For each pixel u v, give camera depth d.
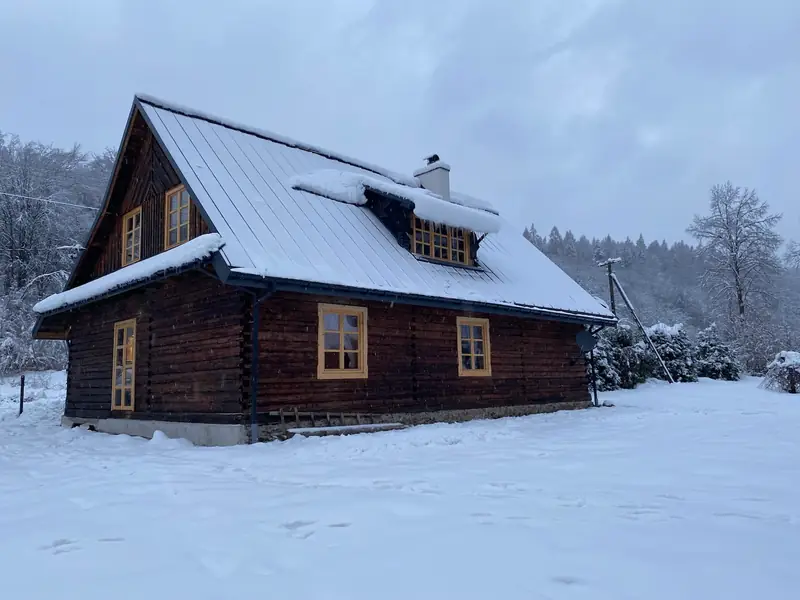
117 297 12.91
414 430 10.43
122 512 4.81
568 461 7.16
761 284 36.69
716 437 9.21
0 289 31.59
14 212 32.06
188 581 3.15
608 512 4.53
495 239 18.02
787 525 4.12
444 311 13.23
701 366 30.00
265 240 10.12
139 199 13.09
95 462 7.69
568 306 15.80
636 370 25.94
